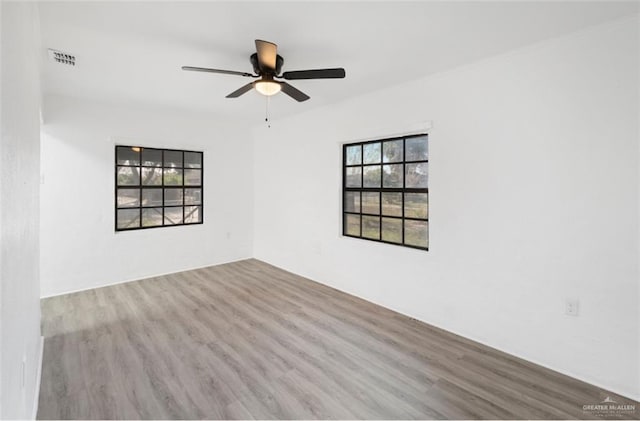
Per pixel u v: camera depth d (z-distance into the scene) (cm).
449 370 242
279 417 194
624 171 212
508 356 262
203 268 526
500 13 206
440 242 313
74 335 291
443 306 312
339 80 331
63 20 214
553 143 240
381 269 371
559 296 240
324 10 204
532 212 252
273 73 250
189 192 519
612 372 219
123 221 457
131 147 460
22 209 124
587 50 224
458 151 296
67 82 340
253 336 294
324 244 446
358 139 392
